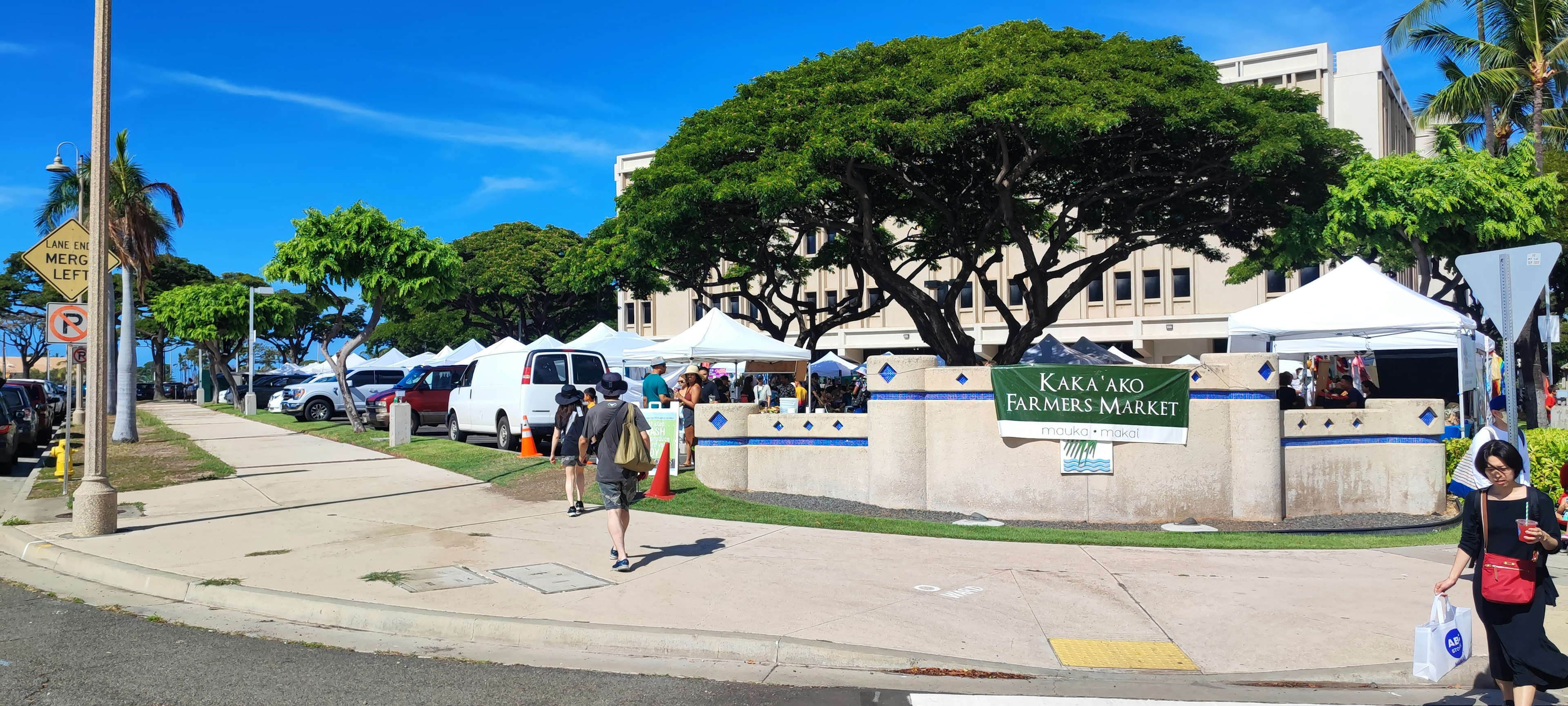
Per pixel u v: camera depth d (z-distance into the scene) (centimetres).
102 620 693
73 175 2634
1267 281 4266
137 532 1005
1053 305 2256
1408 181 2114
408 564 841
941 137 1722
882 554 897
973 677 580
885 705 523
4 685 534
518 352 1845
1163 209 2314
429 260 2286
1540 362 2781
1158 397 1117
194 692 529
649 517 1086
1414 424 1184
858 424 1241
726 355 2091
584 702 523
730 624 652
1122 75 1838
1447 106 2630
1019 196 2394
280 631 668
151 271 2867
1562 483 670
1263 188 2147
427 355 3719
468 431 2047
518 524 1047
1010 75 1750
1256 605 726
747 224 2234
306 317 7381
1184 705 530
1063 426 1130
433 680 558
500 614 671
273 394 4031
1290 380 1562
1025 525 1105
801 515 1098
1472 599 747
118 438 2147
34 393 2359
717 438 1302
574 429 1099
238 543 943
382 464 1641
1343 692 568
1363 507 1182
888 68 1955
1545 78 2536
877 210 2411
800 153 1812
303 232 2241
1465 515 495
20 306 6675
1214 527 1082
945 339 2264
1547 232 2284
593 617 665
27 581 834
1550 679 465
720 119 2077
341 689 539
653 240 2144
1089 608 715
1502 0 2559
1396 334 1582
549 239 5900
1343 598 749
